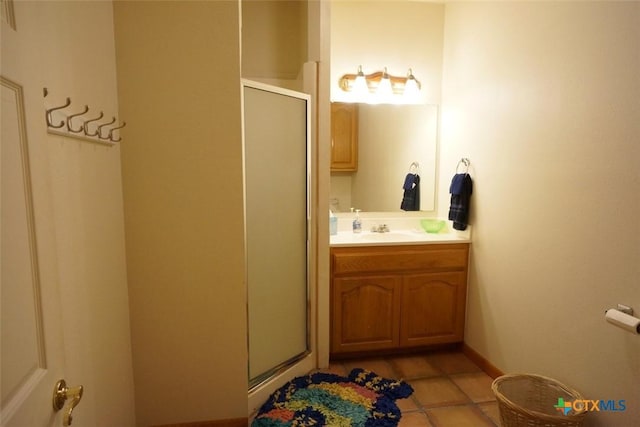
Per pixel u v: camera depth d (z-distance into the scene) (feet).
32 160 2.26
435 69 9.36
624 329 4.45
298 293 7.36
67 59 3.56
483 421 6.14
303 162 7.13
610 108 4.80
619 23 4.66
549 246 5.91
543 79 5.96
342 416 6.08
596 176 5.03
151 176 5.28
